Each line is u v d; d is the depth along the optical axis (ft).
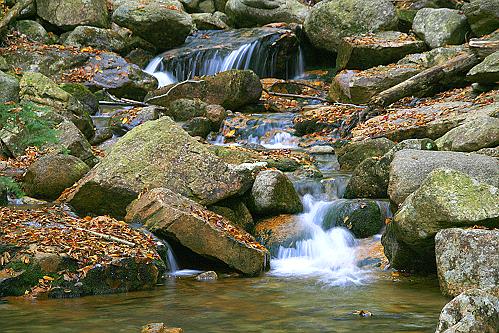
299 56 74.02
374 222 33.76
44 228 28.14
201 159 35.42
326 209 34.88
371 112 53.01
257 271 29.63
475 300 19.48
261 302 24.39
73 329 20.62
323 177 39.91
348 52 65.67
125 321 21.58
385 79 57.52
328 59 74.33
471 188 26.71
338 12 70.23
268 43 71.82
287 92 65.46
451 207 26.30
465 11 64.80
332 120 52.65
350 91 58.18
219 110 53.83
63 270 25.45
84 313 22.58
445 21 65.57
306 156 45.09
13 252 25.57
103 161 34.99
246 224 34.81
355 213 33.83
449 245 25.45
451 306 19.58
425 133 44.83
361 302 24.36
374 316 22.30
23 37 66.49
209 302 24.39
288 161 42.04
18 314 22.36
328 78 70.44
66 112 48.93
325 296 25.43
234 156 41.22
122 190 33.71
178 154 35.32
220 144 50.21
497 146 38.22
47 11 69.05
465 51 58.95
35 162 38.06
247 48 70.49
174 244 30.45
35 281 25.07
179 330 20.21
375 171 36.47
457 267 25.07
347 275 29.30
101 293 25.68
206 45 71.82
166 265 29.48
